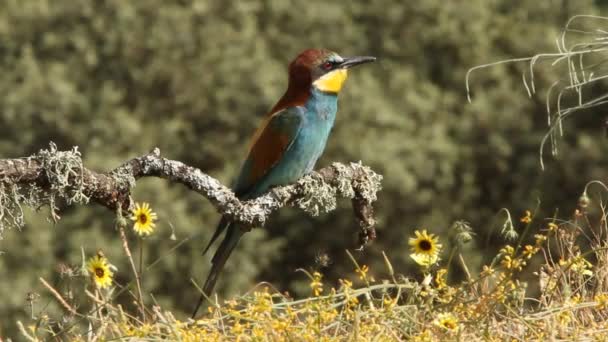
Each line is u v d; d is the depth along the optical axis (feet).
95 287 18.42
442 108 62.64
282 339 16.61
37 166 17.83
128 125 58.65
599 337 17.03
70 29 61.26
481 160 61.52
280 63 62.95
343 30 64.08
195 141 60.54
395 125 60.70
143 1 61.93
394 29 64.49
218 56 61.05
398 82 62.54
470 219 60.59
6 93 58.59
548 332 16.99
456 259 31.96
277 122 26.25
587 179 59.62
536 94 61.11
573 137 59.93
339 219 57.47
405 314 17.28
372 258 57.93
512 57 63.57
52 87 58.44
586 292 19.11
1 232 17.69
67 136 58.75
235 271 54.65
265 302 17.01
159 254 53.42
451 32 63.87
